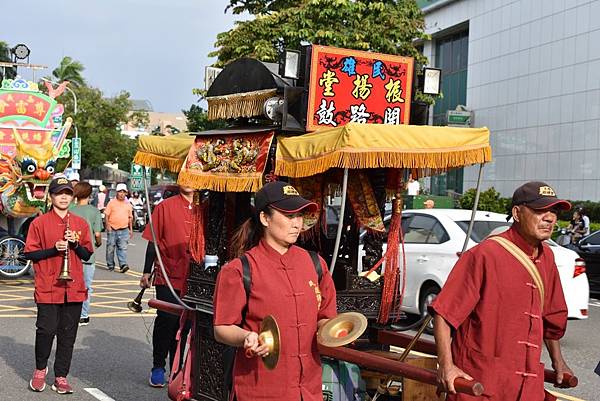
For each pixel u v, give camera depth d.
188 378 5.27
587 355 9.00
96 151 50.25
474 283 3.51
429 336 9.26
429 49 41.38
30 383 6.77
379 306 5.08
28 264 14.30
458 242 9.99
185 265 6.66
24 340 8.88
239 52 20.67
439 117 40.94
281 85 5.07
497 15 35.28
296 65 4.95
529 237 3.58
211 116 5.67
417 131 4.42
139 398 6.56
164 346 6.87
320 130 4.91
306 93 4.92
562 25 31.06
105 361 7.94
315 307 3.71
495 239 3.60
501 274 3.50
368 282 5.08
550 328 3.78
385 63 5.15
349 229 5.51
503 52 34.88
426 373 3.54
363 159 4.28
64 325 6.65
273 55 19.80
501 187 34.88
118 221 16.41
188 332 6.68
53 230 6.59
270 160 5.02
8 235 14.26
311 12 20.20
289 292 3.62
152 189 34.00
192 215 5.52
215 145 5.30
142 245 24.95
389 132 4.35
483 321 3.50
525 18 33.34
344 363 4.52
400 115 5.22
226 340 3.57
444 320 3.50
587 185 29.52
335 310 3.91
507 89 34.53
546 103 32.00
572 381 3.81
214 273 5.24
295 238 3.70
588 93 29.59
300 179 5.09
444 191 39.47
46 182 13.75
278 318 3.58
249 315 3.62
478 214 10.60
